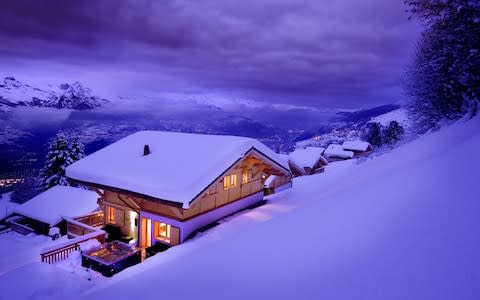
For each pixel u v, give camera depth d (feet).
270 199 61.41
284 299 8.88
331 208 17.81
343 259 9.96
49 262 38.09
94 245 39.47
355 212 15.01
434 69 50.75
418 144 36.99
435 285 6.56
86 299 18.03
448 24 40.57
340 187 32.78
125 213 49.78
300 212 20.47
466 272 6.53
